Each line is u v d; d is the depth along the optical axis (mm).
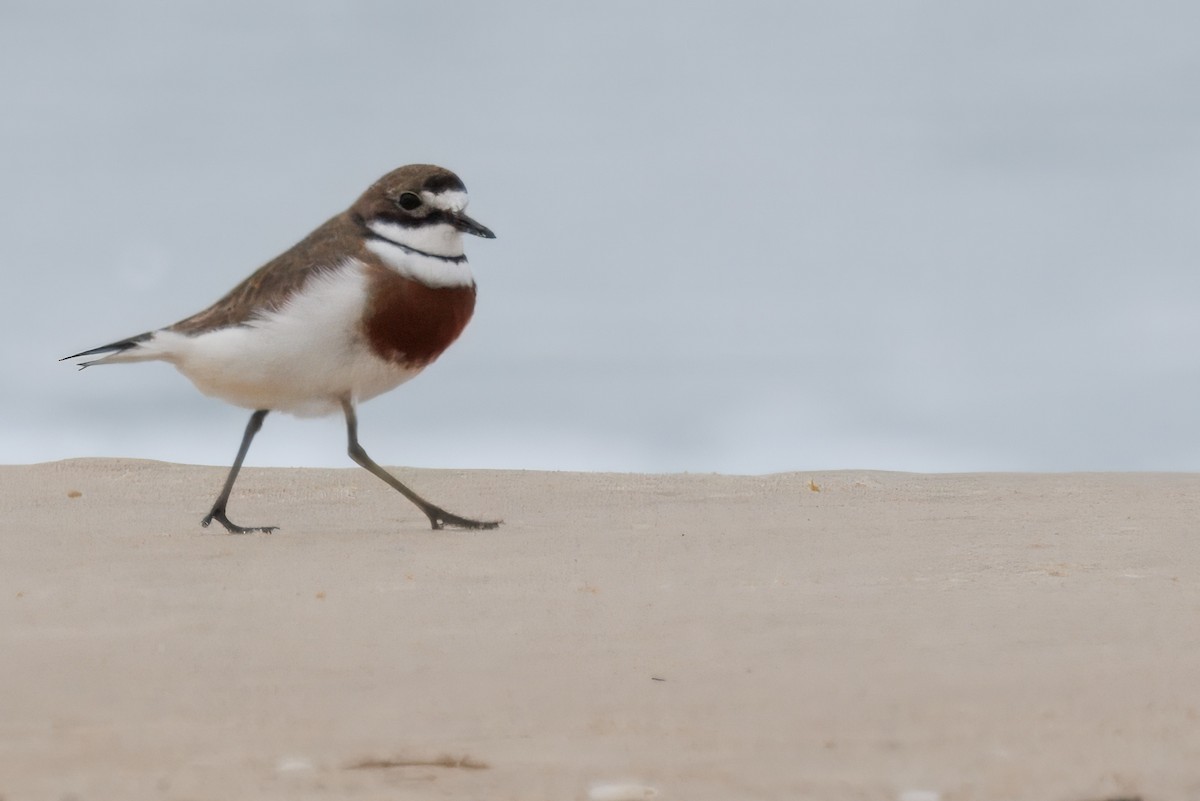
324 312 14344
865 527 13883
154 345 14641
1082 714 7828
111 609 10625
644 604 10555
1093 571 11539
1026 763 7078
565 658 9094
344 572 12016
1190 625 9680
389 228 14648
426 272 14664
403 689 8461
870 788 6770
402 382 15250
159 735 7652
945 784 6812
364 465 14906
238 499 17031
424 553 12906
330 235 14734
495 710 8047
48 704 8234
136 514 15938
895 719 7797
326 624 10055
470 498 16656
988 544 12820
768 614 10156
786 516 14789
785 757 7223
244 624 10086
